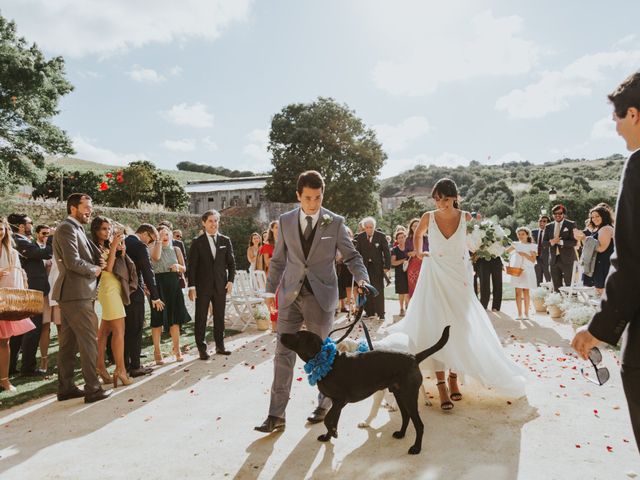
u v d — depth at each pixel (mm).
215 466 3043
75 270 4355
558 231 9852
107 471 3020
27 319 5098
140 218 19281
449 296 4066
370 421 3633
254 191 38938
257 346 6727
